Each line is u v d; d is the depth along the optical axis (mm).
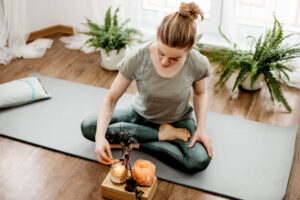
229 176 2014
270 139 2295
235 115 2512
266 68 2551
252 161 2121
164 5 2973
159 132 2020
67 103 2533
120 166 1785
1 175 1979
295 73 2803
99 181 1972
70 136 2244
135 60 1758
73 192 1904
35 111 2436
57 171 2020
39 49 3189
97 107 2514
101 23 3195
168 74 1733
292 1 2648
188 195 1906
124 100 2598
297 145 2270
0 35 3035
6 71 2885
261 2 2752
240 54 2652
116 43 2785
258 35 2895
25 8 3014
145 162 1787
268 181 1992
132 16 3115
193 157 1930
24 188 1915
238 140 2275
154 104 1891
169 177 1981
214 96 2695
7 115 2383
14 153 2121
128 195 1780
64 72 2906
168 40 1474
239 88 2791
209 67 1817
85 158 2094
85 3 3135
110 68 2945
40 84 2605
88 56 3148
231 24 2879
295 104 2643
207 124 2400
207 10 3064
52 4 3354
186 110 2055
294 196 1924
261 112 2553
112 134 2002
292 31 2738
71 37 3410
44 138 2217
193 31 1494
